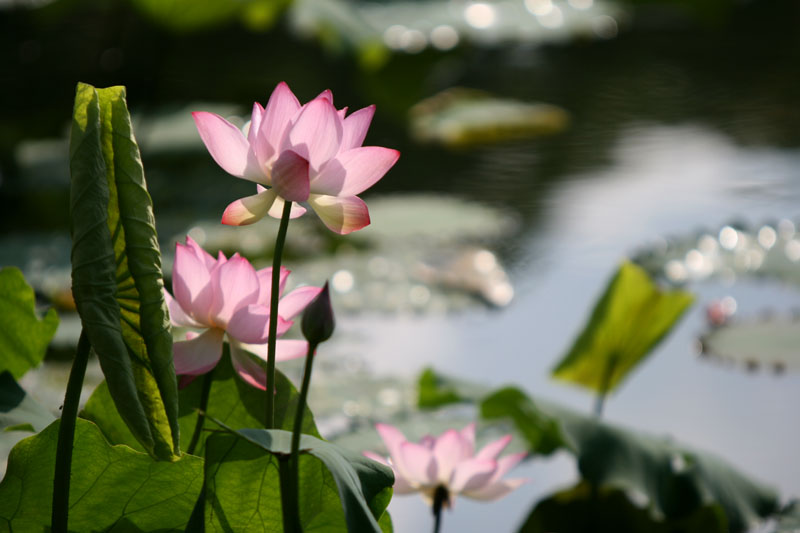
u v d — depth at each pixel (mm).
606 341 6180
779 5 26594
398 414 6715
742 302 9984
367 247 11570
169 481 4406
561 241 11836
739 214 12266
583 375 6406
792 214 12078
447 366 8406
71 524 4430
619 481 5297
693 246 10516
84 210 4273
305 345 4527
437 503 4906
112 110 4312
